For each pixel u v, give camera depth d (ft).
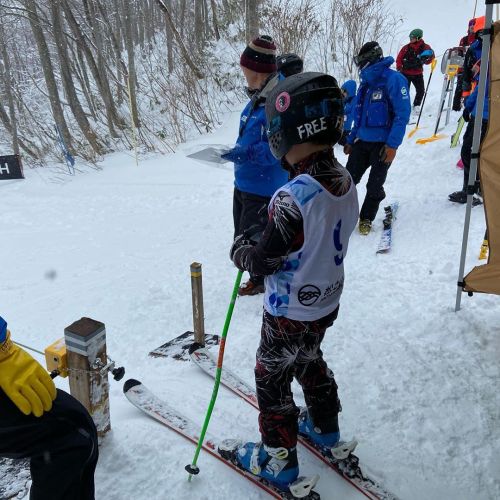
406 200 18.38
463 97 22.39
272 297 5.34
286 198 4.76
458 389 8.21
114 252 17.21
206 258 15.71
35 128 53.88
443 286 11.66
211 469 6.51
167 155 34.12
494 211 8.80
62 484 4.48
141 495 6.10
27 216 23.12
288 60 11.49
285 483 5.96
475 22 24.64
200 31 57.41
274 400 5.74
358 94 14.96
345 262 14.06
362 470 6.64
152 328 11.35
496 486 6.41
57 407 4.41
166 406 7.73
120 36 75.31
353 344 9.64
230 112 43.04
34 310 13.01
